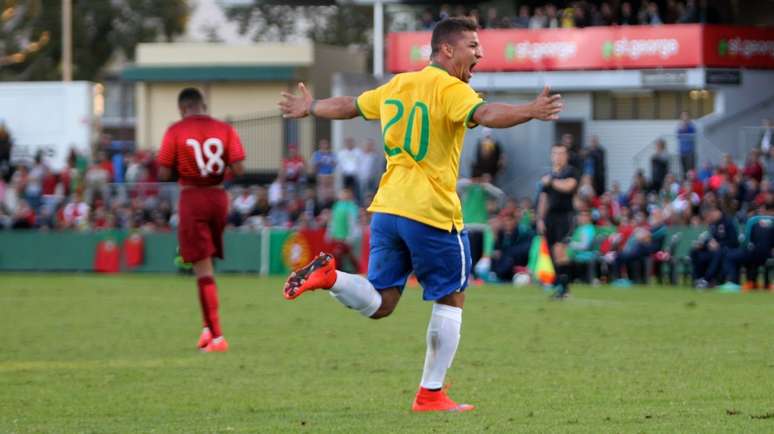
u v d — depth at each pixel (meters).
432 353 22.08
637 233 59.19
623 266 59.44
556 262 48.16
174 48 118.62
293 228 68.62
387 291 21.50
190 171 32.44
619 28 83.94
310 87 115.69
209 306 32.59
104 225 75.50
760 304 45.53
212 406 23.45
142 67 117.38
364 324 39.31
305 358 30.70
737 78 83.19
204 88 117.12
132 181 85.94
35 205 83.69
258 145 93.31
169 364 29.86
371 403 23.47
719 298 49.03
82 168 87.00
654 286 57.88
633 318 39.78
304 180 79.00
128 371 28.62
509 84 87.50
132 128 146.62
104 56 162.88
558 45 85.88
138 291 55.38
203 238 32.50
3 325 39.81
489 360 29.41
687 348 31.39
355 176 78.44
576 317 40.31
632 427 20.17
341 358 30.64
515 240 61.59
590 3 93.00
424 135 20.92
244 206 74.56
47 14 157.50
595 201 65.19
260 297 51.09
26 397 24.78
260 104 115.88
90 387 26.12
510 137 80.19
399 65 90.69
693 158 74.75
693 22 83.31
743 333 34.94
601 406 22.52
